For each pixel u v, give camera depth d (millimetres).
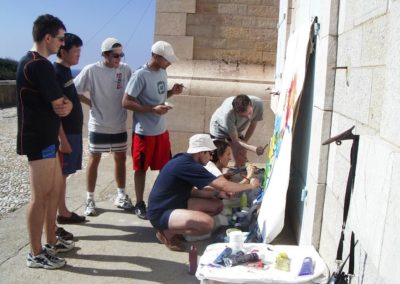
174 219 3852
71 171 4254
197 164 3898
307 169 3393
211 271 2670
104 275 3418
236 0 7469
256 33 7512
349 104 2396
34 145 3223
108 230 4344
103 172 6750
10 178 6750
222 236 4012
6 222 4656
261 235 3672
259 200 4324
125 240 4102
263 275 2594
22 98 3186
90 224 4496
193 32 7559
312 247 2924
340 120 2578
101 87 4590
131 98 4469
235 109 4754
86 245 3965
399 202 1400
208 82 7398
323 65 2848
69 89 4055
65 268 3518
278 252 2904
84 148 9008
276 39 7492
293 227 4078
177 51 7586
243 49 7551
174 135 7488
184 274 3459
